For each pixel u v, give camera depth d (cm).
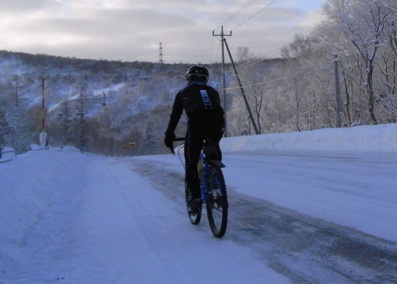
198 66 504
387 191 653
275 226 510
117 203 791
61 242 540
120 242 505
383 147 1508
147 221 607
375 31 3575
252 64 5691
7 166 835
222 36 4625
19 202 647
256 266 381
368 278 333
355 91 4581
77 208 786
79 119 8075
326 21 4025
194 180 523
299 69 5297
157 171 1373
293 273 357
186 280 362
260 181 880
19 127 5550
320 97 4822
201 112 483
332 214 536
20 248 489
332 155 1424
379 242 412
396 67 4056
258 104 6062
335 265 366
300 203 621
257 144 2656
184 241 484
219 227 478
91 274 399
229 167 1241
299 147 2097
